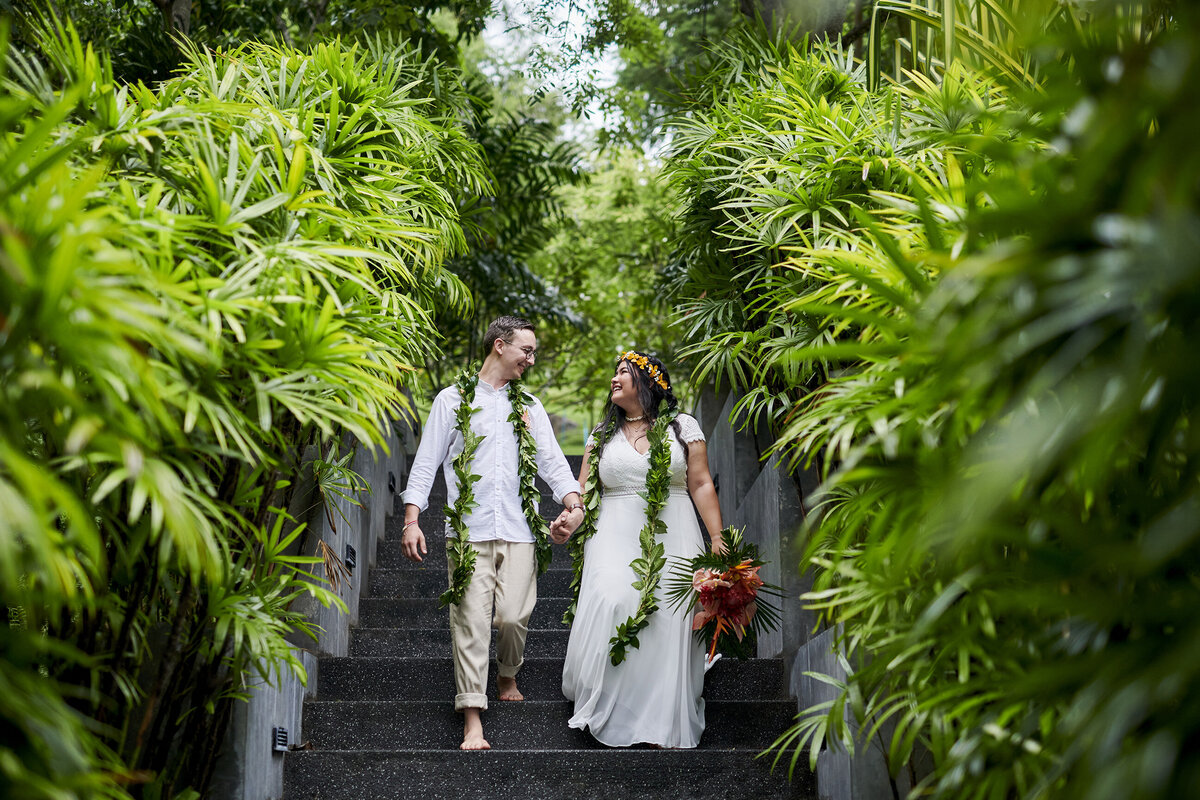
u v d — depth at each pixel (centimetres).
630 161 1070
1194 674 129
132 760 215
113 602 211
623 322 993
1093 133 135
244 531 257
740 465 486
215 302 188
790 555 378
